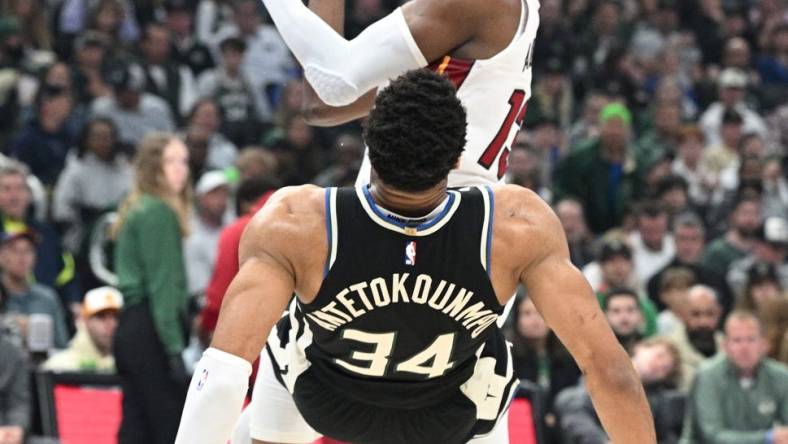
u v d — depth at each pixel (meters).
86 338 9.10
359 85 4.02
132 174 12.02
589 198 13.13
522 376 9.02
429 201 3.56
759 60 18.03
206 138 12.52
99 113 13.05
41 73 12.91
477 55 4.05
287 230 3.57
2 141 13.13
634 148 14.20
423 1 3.99
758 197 13.01
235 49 14.48
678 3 18.31
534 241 3.63
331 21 4.22
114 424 8.41
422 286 3.59
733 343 8.87
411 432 3.95
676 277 10.35
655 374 9.09
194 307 10.30
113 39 14.73
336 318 3.65
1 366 8.20
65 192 11.77
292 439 4.27
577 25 17.66
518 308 9.14
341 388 3.87
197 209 11.05
